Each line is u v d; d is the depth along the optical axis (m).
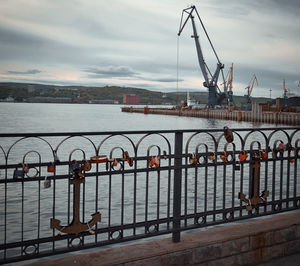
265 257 4.14
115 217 10.63
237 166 4.13
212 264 3.78
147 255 3.39
